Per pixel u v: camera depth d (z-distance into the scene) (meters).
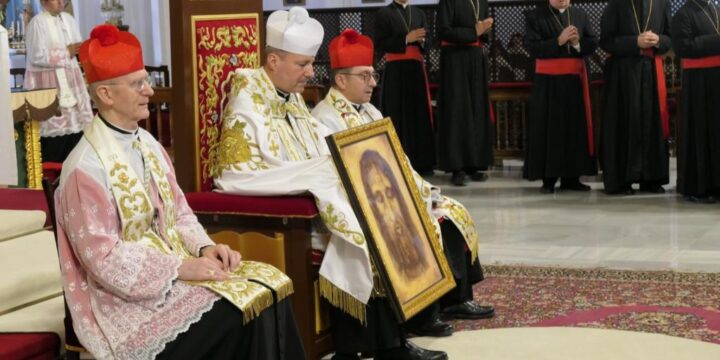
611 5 9.91
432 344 5.16
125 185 3.68
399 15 11.15
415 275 4.76
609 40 9.91
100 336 3.60
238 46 5.12
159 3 16.56
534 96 10.28
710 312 5.62
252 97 4.87
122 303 3.62
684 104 9.38
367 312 4.62
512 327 5.45
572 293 6.12
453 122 10.81
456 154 10.80
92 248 3.56
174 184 4.05
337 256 4.57
